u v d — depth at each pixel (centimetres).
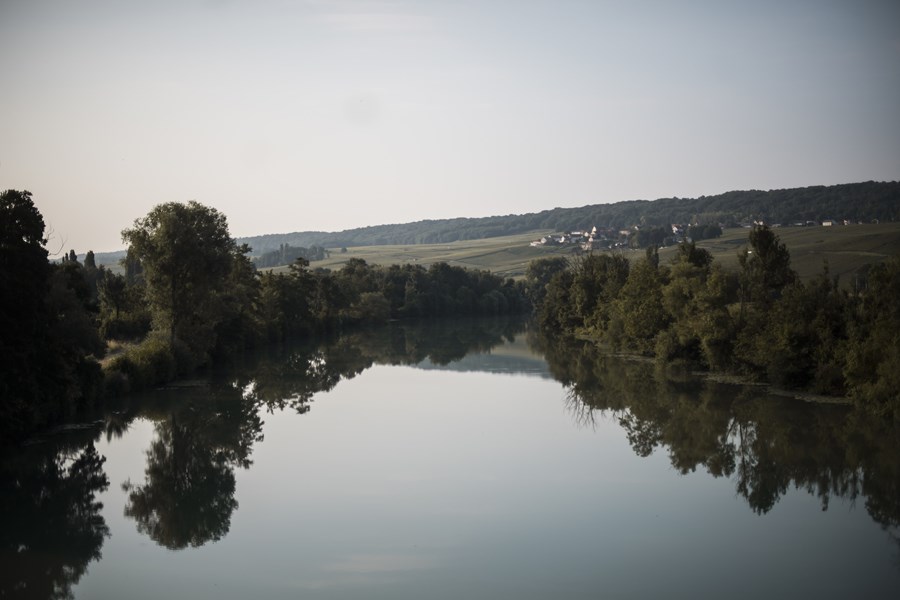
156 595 2984
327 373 9012
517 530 3628
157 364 7669
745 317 8106
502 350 11662
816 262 16562
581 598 2938
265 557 3331
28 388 5125
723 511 3903
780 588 3022
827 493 4216
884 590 3003
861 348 6031
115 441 5419
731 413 6238
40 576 3178
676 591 2997
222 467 4775
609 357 10250
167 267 7931
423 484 4353
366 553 3362
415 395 7406
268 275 13412
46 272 5106
